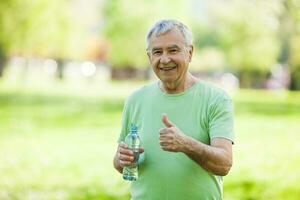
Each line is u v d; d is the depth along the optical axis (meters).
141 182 4.20
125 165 4.05
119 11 53.97
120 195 8.55
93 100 28.28
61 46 46.09
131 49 54.91
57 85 44.91
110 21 54.53
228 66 53.38
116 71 63.97
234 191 8.71
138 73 64.25
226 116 4.09
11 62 53.97
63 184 9.41
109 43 56.09
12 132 15.91
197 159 3.88
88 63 72.06
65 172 10.45
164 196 4.11
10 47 39.50
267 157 11.95
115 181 9.55
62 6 40.88
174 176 4.07
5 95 29.34
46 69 63.16
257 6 33.97
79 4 55.44
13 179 9.76
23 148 13.25
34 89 36.25
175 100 4.20
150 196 4.15
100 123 18.55
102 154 12.58
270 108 24.42
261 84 49.53
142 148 4.15
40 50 45.97
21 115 20.28
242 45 43.94
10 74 55.53
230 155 3.98
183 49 4.06
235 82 58.97
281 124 18.30
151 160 4.15
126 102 4.44
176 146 3.78
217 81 62.53
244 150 12.96
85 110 22.81
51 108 23.30
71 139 14.91
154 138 4.17
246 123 18.64
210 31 65.62
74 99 28.67
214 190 4.12
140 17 53.66
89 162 11.54
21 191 8.89
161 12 53.50
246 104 26.48
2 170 10.55
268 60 44.78
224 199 8.21
